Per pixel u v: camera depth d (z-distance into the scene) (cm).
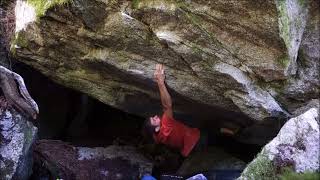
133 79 554
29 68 680
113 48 520
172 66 515
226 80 504
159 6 471
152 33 494
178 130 584
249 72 494
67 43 546
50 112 736
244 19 456
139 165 630
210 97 533
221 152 643
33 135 532
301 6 469
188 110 595
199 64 499
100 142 749
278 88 509
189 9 464
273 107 511
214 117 604
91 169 609
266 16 445
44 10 514
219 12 459
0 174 495
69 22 520
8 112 506
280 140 459
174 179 610
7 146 502
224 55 486
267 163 450
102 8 490
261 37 464
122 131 775
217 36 475
